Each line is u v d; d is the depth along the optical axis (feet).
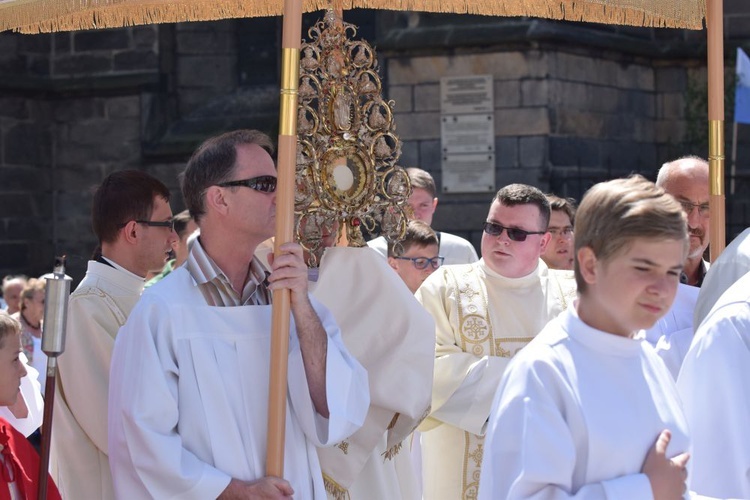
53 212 76.89
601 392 13.91
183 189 17.78
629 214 13.58
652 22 22.16
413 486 22.21
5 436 18.34
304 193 19.16
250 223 17.19
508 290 24.56
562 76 63.31
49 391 17.52
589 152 64.80
